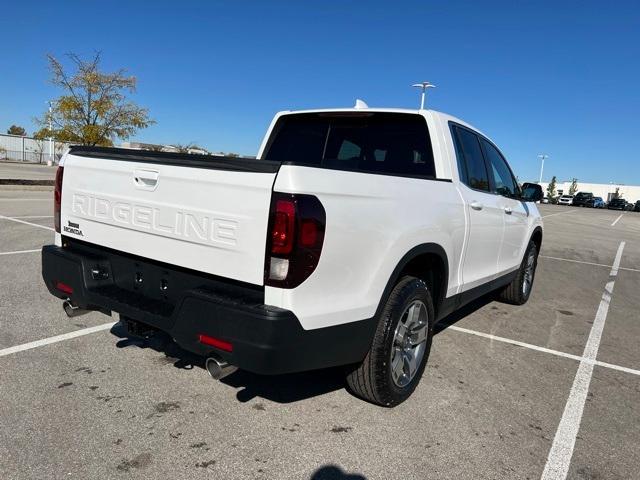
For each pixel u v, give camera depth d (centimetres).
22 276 609
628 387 401
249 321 246
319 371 391
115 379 355
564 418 341
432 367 416
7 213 1152
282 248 245
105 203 322
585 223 2628
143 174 297
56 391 334
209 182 267
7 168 3444
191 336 268
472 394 369
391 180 309
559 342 505
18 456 263
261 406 331
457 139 426
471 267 436
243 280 258
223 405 329
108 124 2156
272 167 249
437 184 365
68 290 338
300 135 473
